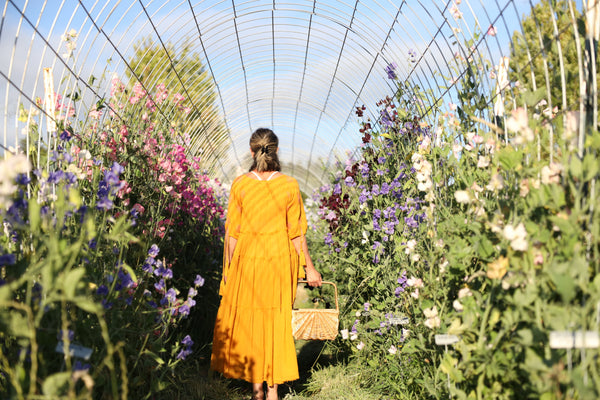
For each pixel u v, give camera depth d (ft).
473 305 6.55
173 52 16.62
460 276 7.56
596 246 4.92
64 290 4.73
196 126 24.48
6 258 5.66
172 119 16.42
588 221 5.11
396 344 10.62
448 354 6.72
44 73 8.98
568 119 5.62
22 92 7.55
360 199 13.71
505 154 6.15
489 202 7.18
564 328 4.83
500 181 6.68
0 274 6.09
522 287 5.79
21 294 5.97
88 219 5.54
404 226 11.57
